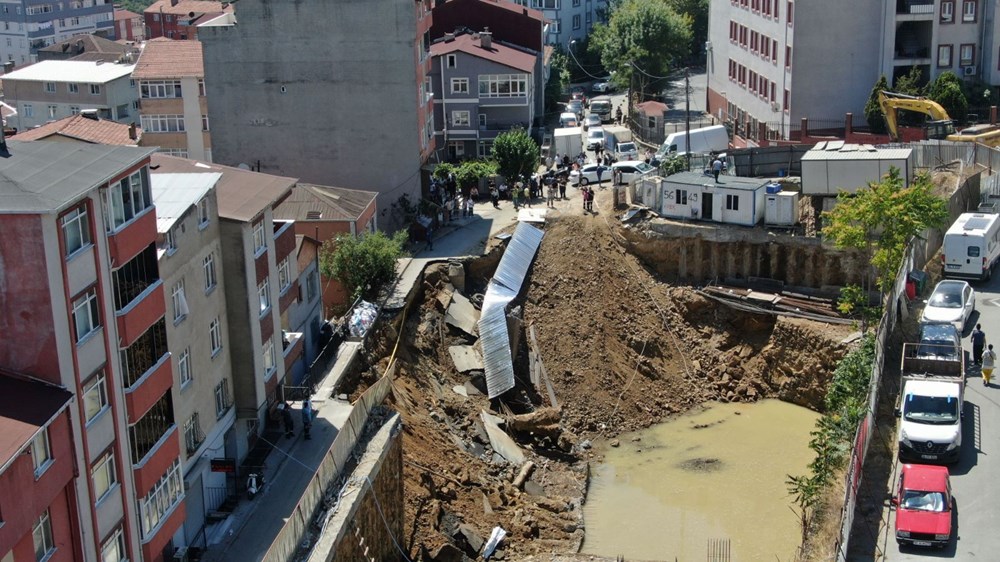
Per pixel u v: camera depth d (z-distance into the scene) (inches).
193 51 3998.5
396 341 2508.6
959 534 1606.8
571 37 6476.4
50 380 1357.0
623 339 2829.7
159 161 2075.5
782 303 2844.5
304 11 3171.8
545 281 2920.8
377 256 2645.2
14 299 1337.4
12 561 1232.2
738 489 2315.5
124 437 1499.8
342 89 3221.0
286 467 1951.3
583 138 4426.7
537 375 2645.2
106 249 1460.4
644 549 2094.0
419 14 3267.7
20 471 1241.4
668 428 2605.8
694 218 3041.3
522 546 2046.0
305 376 2241.6
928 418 1788.9
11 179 1364.4
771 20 3882.9
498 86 4163.4
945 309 2222.0
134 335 1523.1
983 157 3065.9
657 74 5290.4
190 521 1763.0
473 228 3154.5
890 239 2432.3
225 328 1937.7
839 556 1528.1
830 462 1894.7
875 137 3558.1
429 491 2063.2
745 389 2748.5
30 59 7549.2
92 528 1409.9
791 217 2962.6
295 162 3287.4
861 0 3646.7
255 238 2001.7
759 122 4037.9
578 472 2380.7
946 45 3722.9
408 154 3253.0
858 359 2187.5
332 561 1608.0
